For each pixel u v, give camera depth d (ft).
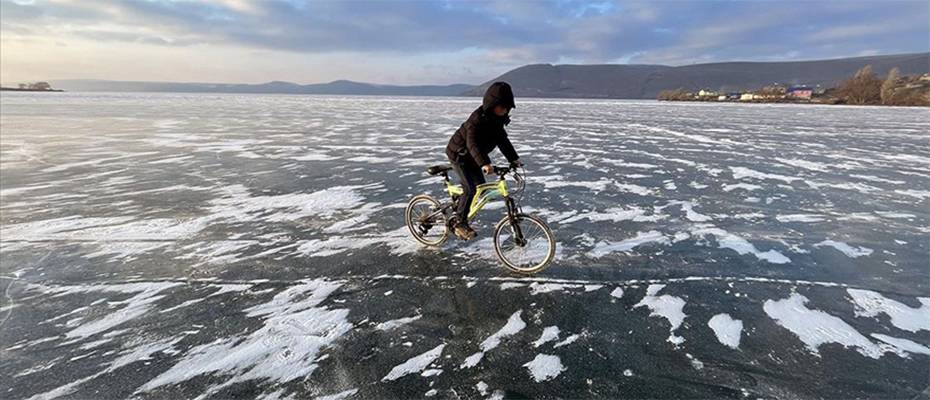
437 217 17.38
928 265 16.16
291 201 25.07
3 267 15.64
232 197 25.84
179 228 20.07
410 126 73.87
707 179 31.53
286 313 12.46
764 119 101.14
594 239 18.81
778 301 13.33
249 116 95.04
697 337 11.33
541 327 11.76
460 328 11.71
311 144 49.37
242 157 39.86
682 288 14.17
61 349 10.79
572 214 22.62
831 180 31.42
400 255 16.92
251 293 13.73
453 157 15.71
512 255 16.33
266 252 17.19
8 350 10.75
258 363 10.19
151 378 9.71
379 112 117.39
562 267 15.76
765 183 30.32
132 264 15.94
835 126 80.38
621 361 10.28
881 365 10.18
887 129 74.08
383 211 23.21
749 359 10.39
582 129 70.23
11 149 42.70
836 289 14.17
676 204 24.68
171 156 39.96
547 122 85.66
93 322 12.02
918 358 10.46
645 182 30.42
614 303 13.14
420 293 13.71
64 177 30.76
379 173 33.35
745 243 18.40
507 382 9.53
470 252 17.22
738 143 52.90
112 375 9.82
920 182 30.91
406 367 10.03
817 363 10.26
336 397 9.07
